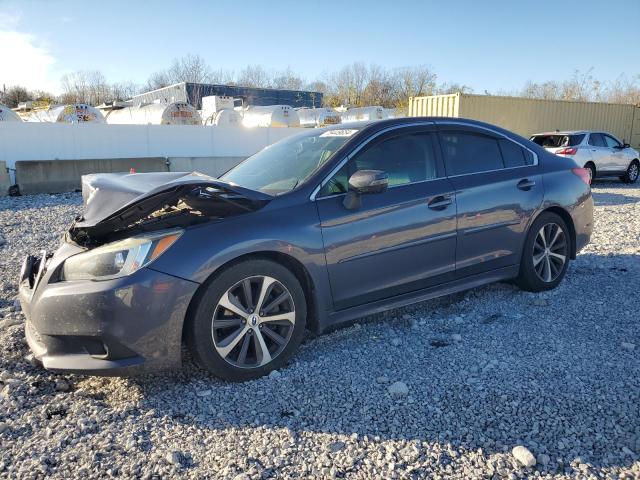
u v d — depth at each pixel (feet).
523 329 13.28
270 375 11.04
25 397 10.27
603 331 13.02
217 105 94.22
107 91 168.96
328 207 11.73
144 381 10.97
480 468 8.05
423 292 13.38
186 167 55.93
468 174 14.28
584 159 49.39
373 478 7.89
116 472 8.09
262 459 8.37
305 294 11.84
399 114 107.14
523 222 15.05
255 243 10.56
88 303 9.50
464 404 9.82
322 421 9.40
